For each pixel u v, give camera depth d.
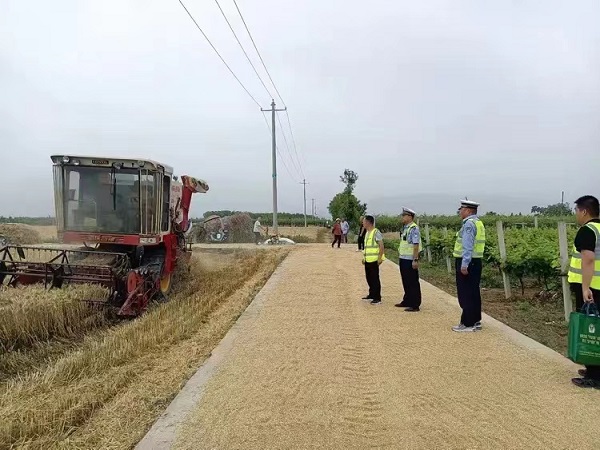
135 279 10.30
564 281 9.37
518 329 8.61
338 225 28.39
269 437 4.55
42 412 4.95
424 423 4.79
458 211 8.44
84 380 5.96
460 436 4.52
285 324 8.93
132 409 5.22
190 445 4.42
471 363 6.55
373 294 10.86
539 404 5.19
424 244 22.14
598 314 5.54
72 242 11.46
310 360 6.78
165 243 12.66
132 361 6.81
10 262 10.44
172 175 13.18
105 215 11.43
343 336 8.04
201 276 16.14
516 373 6.15
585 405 5.15
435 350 7.17
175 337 7.95
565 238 9.38
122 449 4.39
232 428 4.73
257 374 6.24
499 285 14.30
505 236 15.98
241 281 14.62
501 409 5.08
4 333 7.68
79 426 4.88
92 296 9.55
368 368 6.42
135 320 9.48
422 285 13.56
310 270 17.03
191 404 5.32
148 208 11.53
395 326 8.70
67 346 8.07
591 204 5.70
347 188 54.88
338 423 4.82
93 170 11.41
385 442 4.43
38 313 8.26
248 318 9.46
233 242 35.78
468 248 8.03
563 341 7.76
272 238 32.94
